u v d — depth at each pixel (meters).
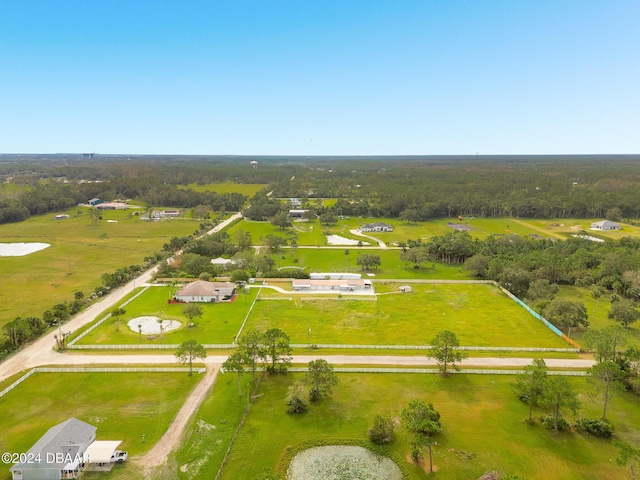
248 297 108.75
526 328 90.25
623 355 73.00
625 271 118.44
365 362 73.94
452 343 68.62
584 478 48.12
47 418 57.75
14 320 83.31
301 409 60.00
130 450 51.75
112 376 68.69
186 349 67.25
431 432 53.25
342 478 48.03
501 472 48.84
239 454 51.50
